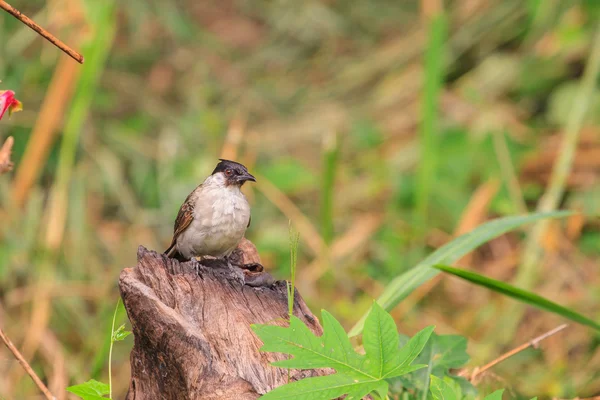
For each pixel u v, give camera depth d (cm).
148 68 1639
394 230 1377
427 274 658
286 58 1789
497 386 711
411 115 1608
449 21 1730
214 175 777
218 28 1848
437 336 627
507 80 1611
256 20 1891
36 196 1279
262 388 497
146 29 1697
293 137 1591
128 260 1295
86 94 1101
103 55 1131
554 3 1623
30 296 1205
